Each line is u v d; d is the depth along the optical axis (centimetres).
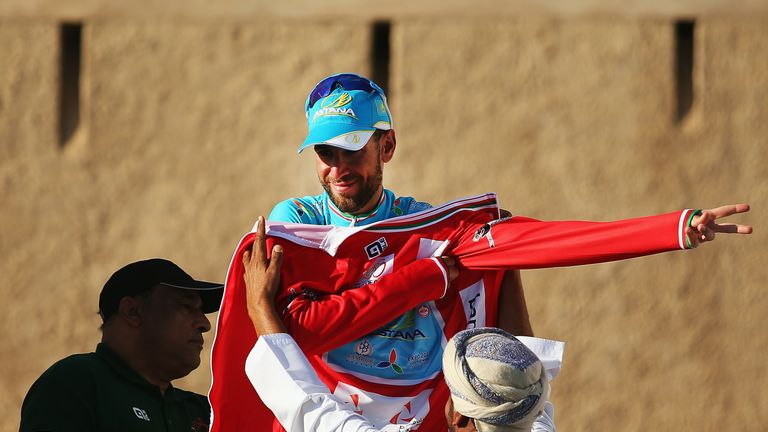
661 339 3688
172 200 3881
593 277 3712
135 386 1667
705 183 3734
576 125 3762
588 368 3691
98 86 3941
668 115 3753
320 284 1362
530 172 3753
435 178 3772
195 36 3922
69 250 3909
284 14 3900
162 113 3912
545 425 1291
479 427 1102
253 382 1279
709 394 3669
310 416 1248
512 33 3803
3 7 4016
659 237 1282
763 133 3738
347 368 1362
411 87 3816
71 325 3881
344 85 1378
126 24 3956
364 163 1376
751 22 3762
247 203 3856
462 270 1410
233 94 3894
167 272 1711
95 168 3925
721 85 3762
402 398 1356
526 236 1359
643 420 3672
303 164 3841
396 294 1328
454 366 1104
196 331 1712
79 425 1573
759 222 3709
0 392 3869
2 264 3922
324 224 1436
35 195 3941
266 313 1307
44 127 3975
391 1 3853
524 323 1450
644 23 3775
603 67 3775
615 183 3738
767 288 3678
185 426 1739
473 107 3791
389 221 1382
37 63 3994
